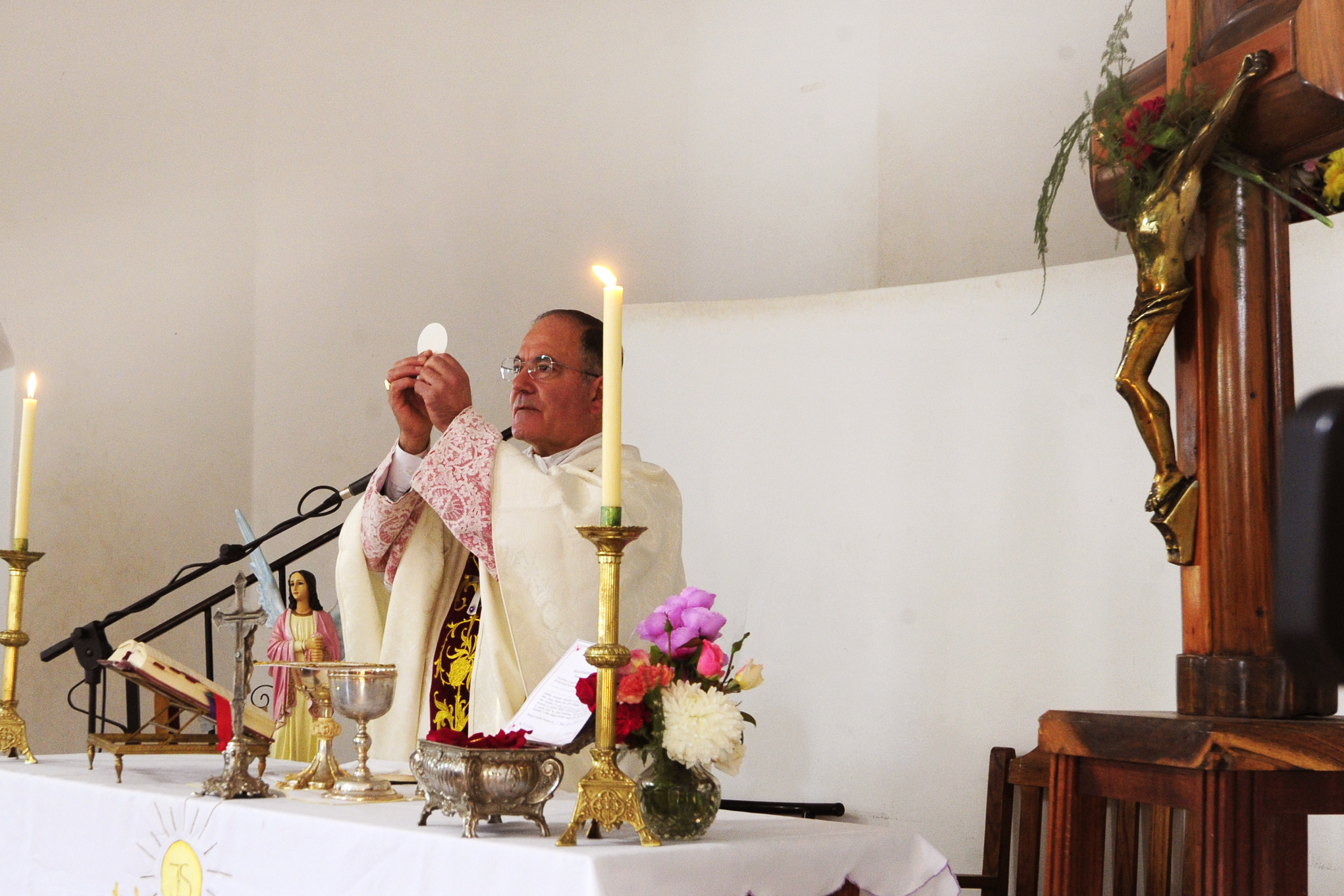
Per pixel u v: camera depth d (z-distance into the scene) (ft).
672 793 5.60
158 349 18.33
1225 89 7.13
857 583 12.75
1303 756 6.15
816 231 18.35
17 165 17.08
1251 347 6.98
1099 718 6.95
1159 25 16.08
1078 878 7.14
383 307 19.51
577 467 9.04
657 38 19.34
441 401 8.73
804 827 6.29
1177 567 10.91
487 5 19.72
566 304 19.20
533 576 8.40
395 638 9.59
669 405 13.99
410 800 6.75
